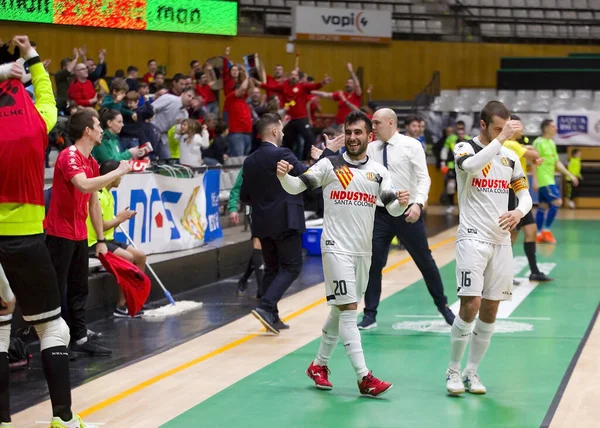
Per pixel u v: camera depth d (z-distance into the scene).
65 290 8.64
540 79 28.72
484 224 7.05
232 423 6.41
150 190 12.34
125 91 13.92
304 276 13.79
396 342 9.24
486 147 6.84
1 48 9.88
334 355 8.70
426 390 7.37
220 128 17.41
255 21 27.39
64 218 8.13
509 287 7.17
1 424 5.89
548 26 30.58
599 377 7.72
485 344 7.27
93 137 8.15
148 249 12.31
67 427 5.91
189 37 22.73
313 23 27.62
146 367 8.10
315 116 25.23
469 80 30.08
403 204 7.12
